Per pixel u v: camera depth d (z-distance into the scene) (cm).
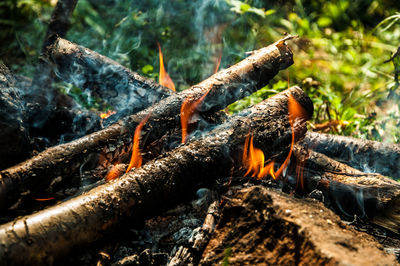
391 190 185
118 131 179
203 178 165
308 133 240
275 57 210
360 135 289
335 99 325
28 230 127
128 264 142
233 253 132
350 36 454
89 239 138
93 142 172
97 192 145
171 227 164
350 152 231
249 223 135
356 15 494
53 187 164
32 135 227
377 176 196
